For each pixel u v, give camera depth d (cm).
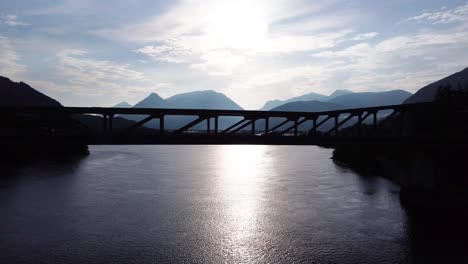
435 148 3459
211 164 8944
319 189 5000
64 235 2912
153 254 2570
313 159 10238
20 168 6819
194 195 4603
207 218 3500
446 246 2559
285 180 5912
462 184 3111
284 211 3750
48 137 2727
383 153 6144
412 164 3925
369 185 5247
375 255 2489
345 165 8156
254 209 3853
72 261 2398
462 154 3197
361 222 3269
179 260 2481
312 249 2662
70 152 9900
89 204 3969
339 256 2511
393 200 4138
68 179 5688
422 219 3256
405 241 2716
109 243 2761
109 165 7950
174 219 3456
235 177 6338
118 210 3741
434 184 3372
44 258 2436
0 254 2488
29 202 4000
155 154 12269
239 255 2584
